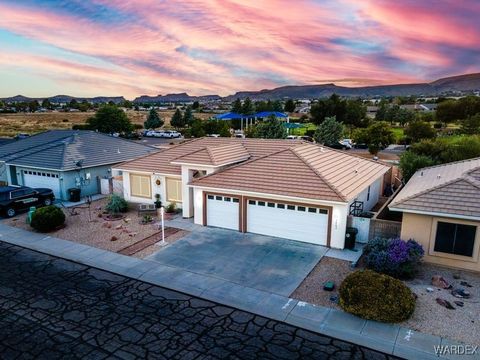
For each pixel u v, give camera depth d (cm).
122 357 961
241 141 2589
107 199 2423
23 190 2312
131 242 1769
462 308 1154
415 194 1521
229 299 1246
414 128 5447
